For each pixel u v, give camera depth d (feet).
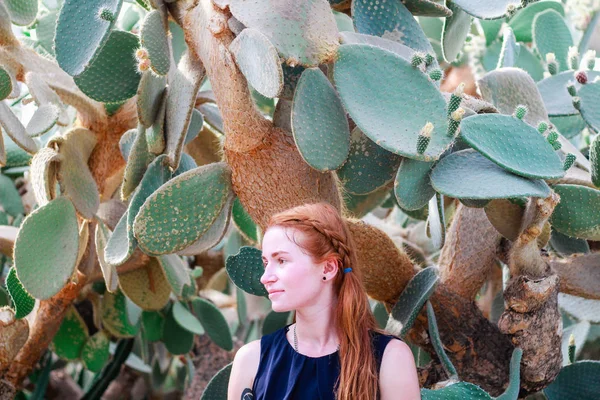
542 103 8.61
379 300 8.80
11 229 10.79
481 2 7.96
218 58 7.13
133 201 7.63
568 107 9.20
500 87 8.51
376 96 6.98
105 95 8.13
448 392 7.13
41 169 8.32
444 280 8.77
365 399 5.93
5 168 12.62
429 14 8.43
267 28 6.75
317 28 6.95
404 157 7.09
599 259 8.80
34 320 10.05
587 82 8.36
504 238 8.72
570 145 8.93
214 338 11.75
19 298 9.18
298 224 6.15
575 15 12.35
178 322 11.81
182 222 7.38
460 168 7.12
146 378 15.29
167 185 7.25
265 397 6.28
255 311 12.98
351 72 6.99
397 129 6.88
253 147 7.34
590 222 7.80
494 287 11.69
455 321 8.57
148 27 7.30
